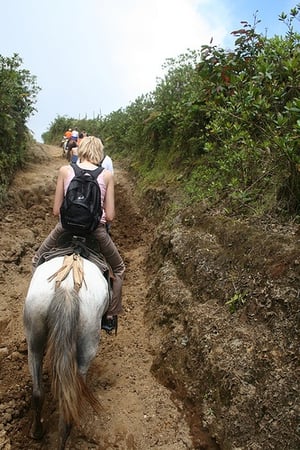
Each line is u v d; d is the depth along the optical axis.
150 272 6.66
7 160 9.48
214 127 6.30
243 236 4.75
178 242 5.79
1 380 4.34
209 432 3.67
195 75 9.30
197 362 4.16
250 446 3.27
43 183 10.15
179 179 8.32
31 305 3.19
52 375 3.01
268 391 3.40
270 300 3.88
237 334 3.96
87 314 3.20
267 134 5.14
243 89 5.59
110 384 4.49
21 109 10.48
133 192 11.01
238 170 5.88
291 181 4.67
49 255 3.65
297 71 4.85
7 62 9.17
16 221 8.24
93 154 3.92
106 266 3.77
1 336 5.12
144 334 5.28
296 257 3.90
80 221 3.59
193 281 5.02
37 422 3.56
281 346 3.59
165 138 10.60
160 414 4.02
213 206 5.98
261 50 6.35
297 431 3.08
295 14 5.50
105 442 3.75
